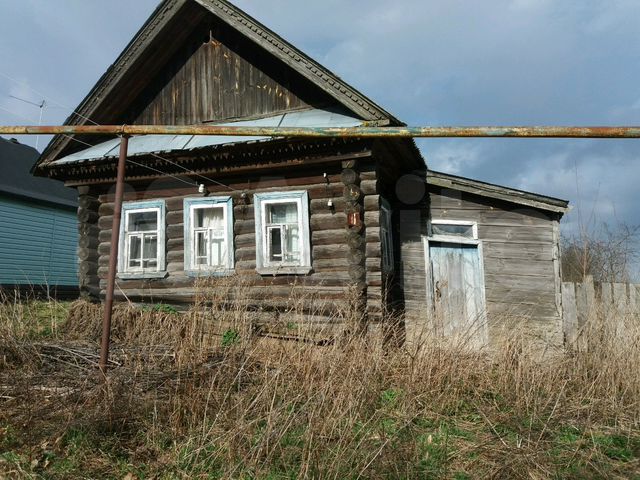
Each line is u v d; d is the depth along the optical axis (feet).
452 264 29.71
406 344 18.53
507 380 16.07
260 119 29.01
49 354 18.11
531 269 28.48
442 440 13.10
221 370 15.37
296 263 26.23
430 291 29.45
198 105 30.83
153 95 32.01
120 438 12.71
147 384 14.80
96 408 13.32
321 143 24.57
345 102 25.04
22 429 12.94
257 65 29.71
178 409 13.51
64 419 13.12
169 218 29.35
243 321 18.78
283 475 11.25
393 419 14.16
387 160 27.96
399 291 29.81
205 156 26.55
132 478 11.19
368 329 19.97
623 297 21.53
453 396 15.66
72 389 14.67
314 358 15.64
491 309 28.66
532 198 28.04
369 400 14.43
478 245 29.37
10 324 20.17
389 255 29.04
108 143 31.63
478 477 11.31
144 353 17.87
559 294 27.84
